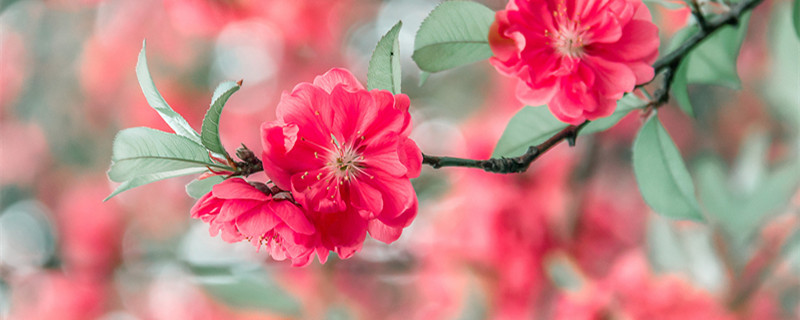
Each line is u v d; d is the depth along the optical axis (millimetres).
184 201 1344
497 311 888
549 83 606
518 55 601
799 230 798
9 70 1532
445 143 1271
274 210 574
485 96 1259
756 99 1232
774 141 972
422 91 1343
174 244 1277
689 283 757
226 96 568
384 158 583
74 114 1493
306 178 581
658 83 949
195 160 580
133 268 1174
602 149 1042
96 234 1220
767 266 791
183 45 1385
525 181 904
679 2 655
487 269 895
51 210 1434
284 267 893
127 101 1433
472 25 615
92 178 1438
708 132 1363
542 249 875
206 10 1104
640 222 1011
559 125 637
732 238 818
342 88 579
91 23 1478
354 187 586
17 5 1523
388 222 587
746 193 838
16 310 1147
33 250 1356
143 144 573
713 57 696
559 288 813
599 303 757
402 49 1369
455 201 931
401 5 1404
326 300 904
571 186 932
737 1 665
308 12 1201
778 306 810
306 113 583
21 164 1498
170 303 1084
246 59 1352
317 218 583
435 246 940
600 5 602
